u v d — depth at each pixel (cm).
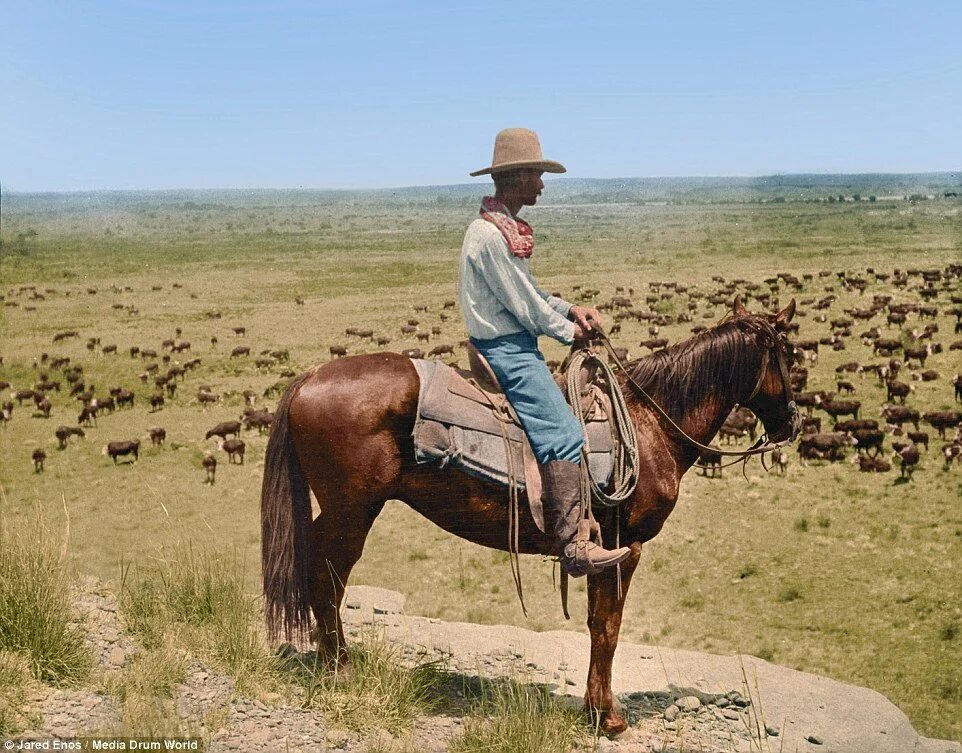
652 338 4031
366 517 454
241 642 481
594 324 476
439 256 9862
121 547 1603
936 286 5556
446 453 443
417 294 6341
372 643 498
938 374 3178
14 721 379
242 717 423
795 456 2356
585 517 456
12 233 15925
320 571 457
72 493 2098
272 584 449
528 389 452
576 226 14625
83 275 8256
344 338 4569
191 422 2973
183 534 1645
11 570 459
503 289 446
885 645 1259
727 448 2448
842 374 3300
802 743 512
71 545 1606
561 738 449
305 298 6244
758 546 1689
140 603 518
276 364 3953
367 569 1606
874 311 4316
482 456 447
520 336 460
